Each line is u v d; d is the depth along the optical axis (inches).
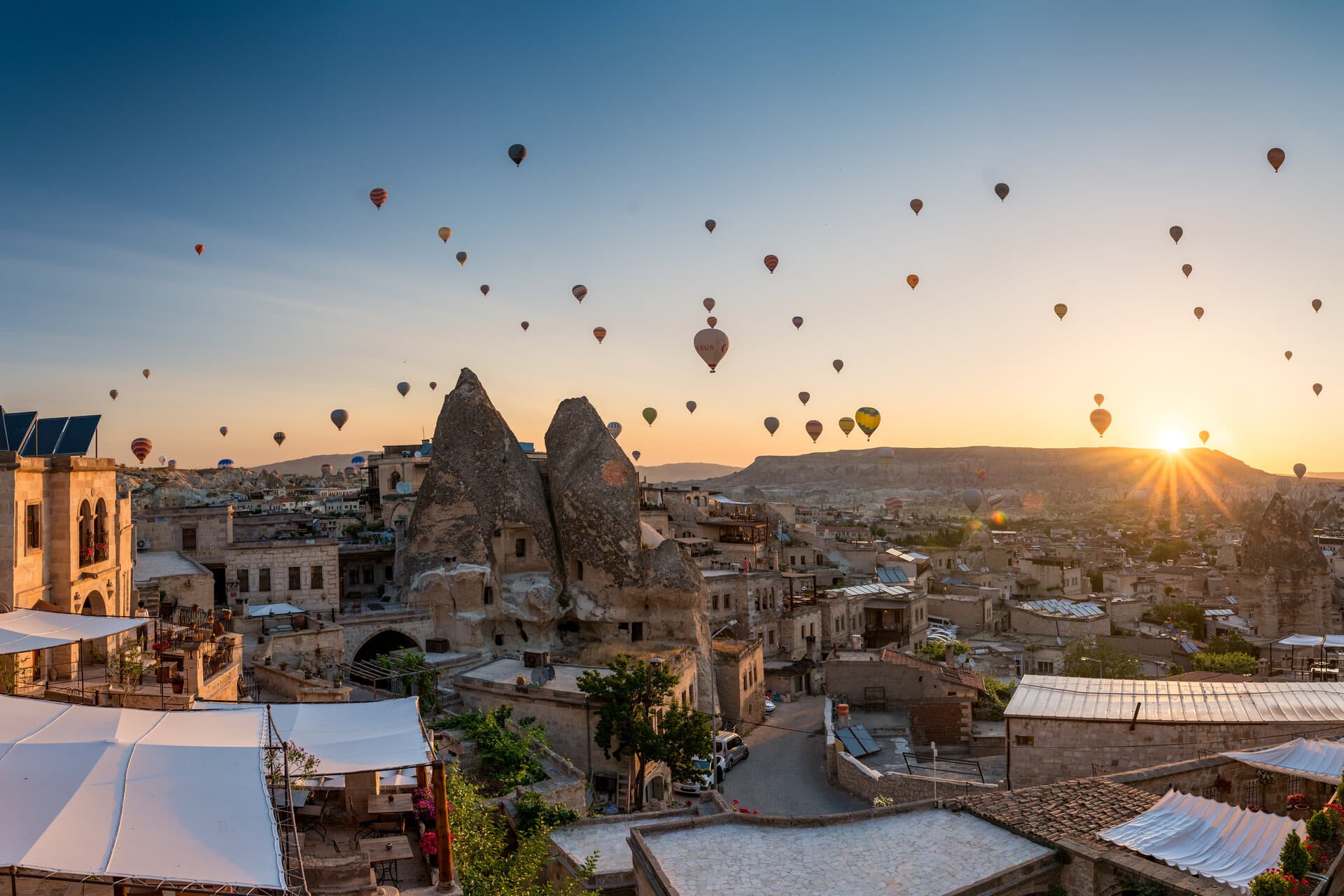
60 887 789.9
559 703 2057.1
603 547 2819.9
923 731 2239.2
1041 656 3929.6
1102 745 1503.4
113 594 1814.7
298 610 2456.9
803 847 1076.5
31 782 700.7
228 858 653.9
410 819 1106.1
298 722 1038.4
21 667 1402.6
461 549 2755.9
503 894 981.8
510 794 1485.0
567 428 3014.3
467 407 2913.4
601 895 1128.2
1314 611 4503.0
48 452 1723.7
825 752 2425.0
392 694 2122.3
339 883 862.5
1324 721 1441.9
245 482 7785.4
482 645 2687.0
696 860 1045.2
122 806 685.3
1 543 1448.1
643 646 2689.5
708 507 5152.6
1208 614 4817.9
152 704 1320.1
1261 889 873.5
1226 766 1318.9
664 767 2135.8
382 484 3932.1
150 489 4940.9
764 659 3341.5
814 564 5093.5
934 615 4891.7
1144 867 976.9
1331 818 921.5
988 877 976.9
